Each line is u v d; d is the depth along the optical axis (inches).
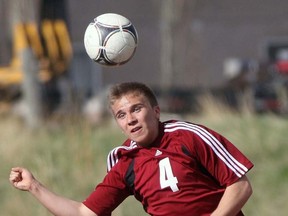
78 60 4532.5
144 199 796.6
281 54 4670.3
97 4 4690.0
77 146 1812.3
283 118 2004.2
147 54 4680.1
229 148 771.4
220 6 4746.6
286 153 1748.3
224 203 758.5
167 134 781.3
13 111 2645.2
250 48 4785.9
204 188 773.3
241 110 2263.8
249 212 1546.5
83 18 4650.6
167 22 4133.9
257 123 1878.7
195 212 773.9
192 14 4407.0
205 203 773.9
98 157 1795.0
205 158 766.5
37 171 1643.7
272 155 1742.1
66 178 1674.5
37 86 2652.6
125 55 837.8
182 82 4222.4
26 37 2647.6
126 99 776.9
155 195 782.5
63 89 3056.1
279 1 4822.8
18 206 1514.5
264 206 1545.3
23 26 2659.9
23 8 2888.8
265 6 4813.0
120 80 4611.2
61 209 810.8
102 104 2785.4
